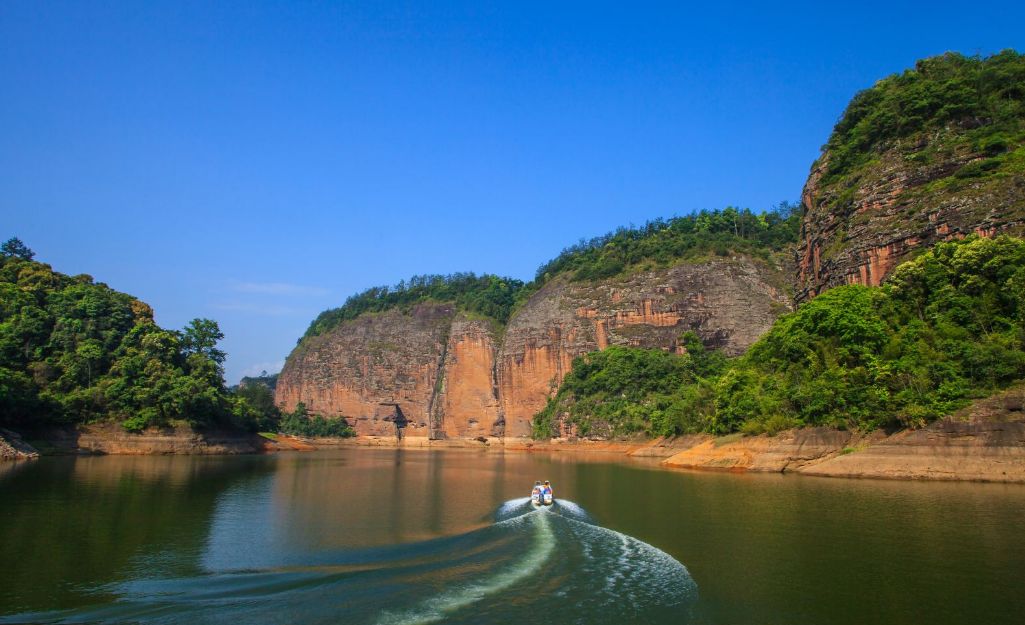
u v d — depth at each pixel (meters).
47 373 93.12
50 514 35.41
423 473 69.94
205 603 19.03
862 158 77.00
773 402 61.00
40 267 114.69
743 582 20.86
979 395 46.06
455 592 20.09
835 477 49.94
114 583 21.58
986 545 25.00
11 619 17.75
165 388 100.56
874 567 22.30
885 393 50.53
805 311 63.19
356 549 27.53
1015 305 48.69
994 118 65.69
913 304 55.69
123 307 111.25
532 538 28.94
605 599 19.27
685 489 46.22
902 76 81.75
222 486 52.28
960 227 58.22
